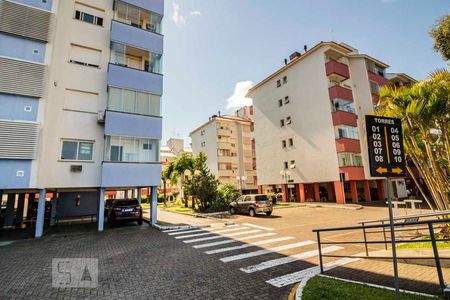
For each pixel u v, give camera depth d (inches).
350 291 175.0
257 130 1401.3
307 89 1105.4
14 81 471.8
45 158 506.9
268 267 264.5
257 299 186.2
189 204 1203.9
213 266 272.1
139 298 193.0
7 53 479.2
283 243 376.2
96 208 745.6
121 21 650.2
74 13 597.3
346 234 426.3
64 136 536.7
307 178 1074.1
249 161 1823.3
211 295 195.5
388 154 144.0
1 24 478.9
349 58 1146.0
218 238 426.9
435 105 309.0
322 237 413.1
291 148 1169.4
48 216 771.4
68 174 527.2
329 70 1016.9
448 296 152.3
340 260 277.4
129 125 581.9
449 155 323.0
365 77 1103.6
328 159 988.6
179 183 1802.4
